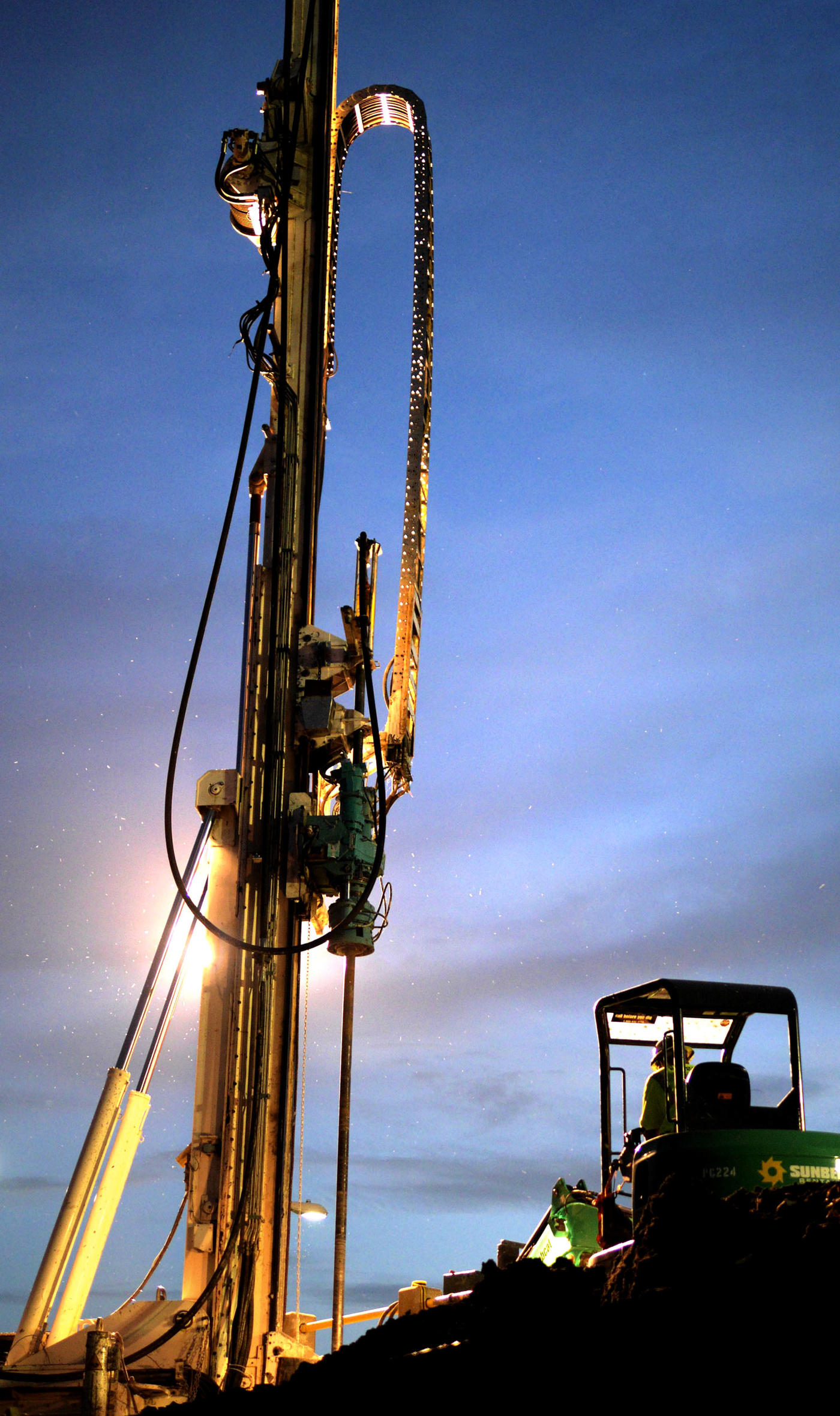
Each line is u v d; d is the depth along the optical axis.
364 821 15.72
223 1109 14.90
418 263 19.25
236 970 15.22
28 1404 12.89
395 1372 8.09
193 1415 9.32
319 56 18.91
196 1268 14.37
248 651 16.53
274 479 17.22
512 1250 13.94
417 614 17.62
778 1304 6.81
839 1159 9.43
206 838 15.80
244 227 18.81
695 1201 8.00
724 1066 10.48
